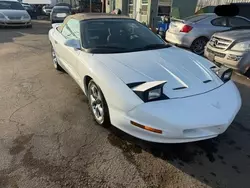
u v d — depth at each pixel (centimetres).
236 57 464
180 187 199
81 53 311
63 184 198
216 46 517
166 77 241
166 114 209
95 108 295
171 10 1219
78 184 198
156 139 219
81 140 260
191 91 229
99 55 290
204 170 219
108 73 249
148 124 215
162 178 208
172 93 222
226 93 246
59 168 216
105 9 2019
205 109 217
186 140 218
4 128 280
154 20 1240
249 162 232
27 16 1258
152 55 295
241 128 295
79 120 303
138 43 336
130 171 215
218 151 248
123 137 267
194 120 210
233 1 1080
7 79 453
